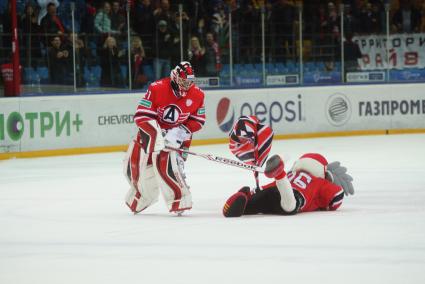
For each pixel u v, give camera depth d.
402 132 30.69
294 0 31.88
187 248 11.04
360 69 31.28
